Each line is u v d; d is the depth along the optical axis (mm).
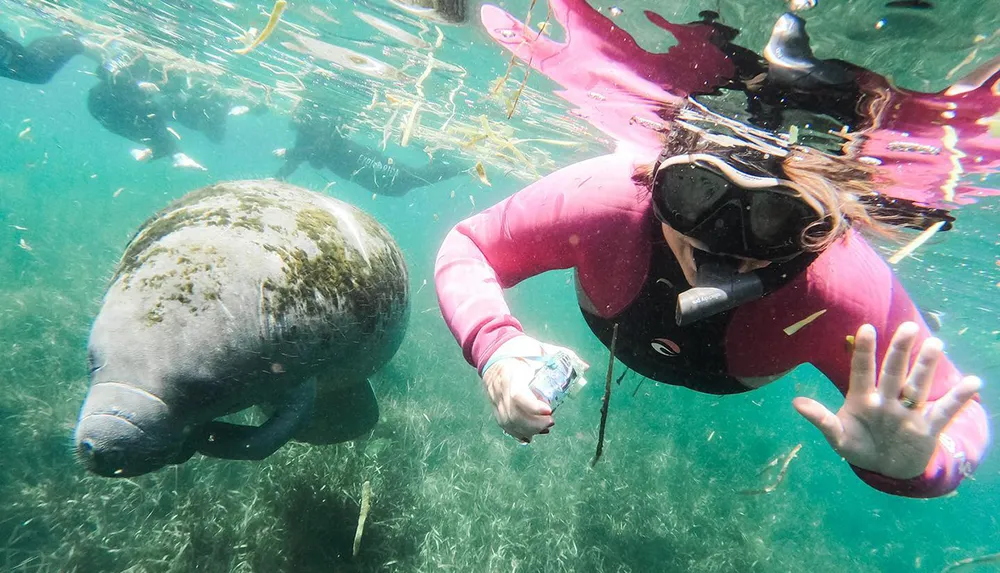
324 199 1262
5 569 1246
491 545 1622
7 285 2676
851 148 1173
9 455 1505
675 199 569
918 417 488
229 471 1573
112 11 3150
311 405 1188
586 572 1686
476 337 601
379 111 4023
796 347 660
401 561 1452
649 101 1435
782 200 534
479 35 1677
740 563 2010
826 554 2561
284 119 6859
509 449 2238
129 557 1301
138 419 891
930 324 925
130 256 1002
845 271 634
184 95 4359
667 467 2588
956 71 870
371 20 2000
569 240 670
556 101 2135
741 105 1118
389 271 1280
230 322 961
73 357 2096
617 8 1061
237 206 1087
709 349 678
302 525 1436
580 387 541
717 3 880
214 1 2418
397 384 2520
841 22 816
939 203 1813
